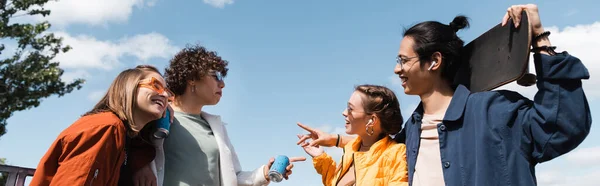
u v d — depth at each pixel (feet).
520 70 5.36
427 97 6.95
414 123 7.16
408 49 6.89
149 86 6.48
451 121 6.34
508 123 5.76
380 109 7.92
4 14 34.04
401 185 6.95
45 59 34.88
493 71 6.11
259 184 8.53
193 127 8.21
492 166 5.67
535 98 5.50
